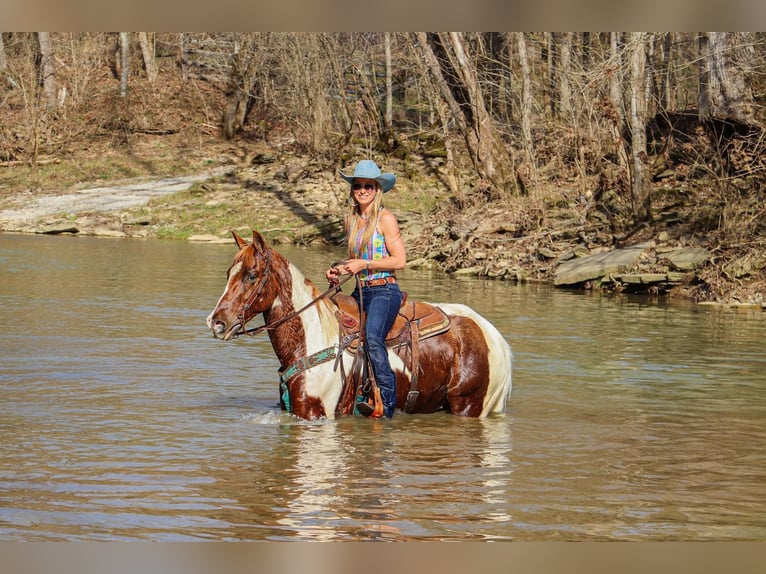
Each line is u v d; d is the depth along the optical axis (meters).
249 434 7.75
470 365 8.47
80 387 9.49
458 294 19.05
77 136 45.22
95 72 51.50
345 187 35.28
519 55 30.78
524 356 12.07
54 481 6.44
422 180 35.19
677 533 5.75
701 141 25.47
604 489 6.56
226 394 9.35
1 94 48.31
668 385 10.39
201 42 54.81
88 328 13.23
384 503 6.12
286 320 8.00
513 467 7.04
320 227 31.09
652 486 6.67
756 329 14.85
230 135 46.22
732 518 6.03
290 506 6.03
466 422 8.38
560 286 21.08
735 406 9.38
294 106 41.47
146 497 6.15
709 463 7.30
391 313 8.14
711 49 25.94
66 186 38.72
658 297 19.39
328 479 6.60
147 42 51.44
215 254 26.05
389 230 8.05
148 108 48.50
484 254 24.34
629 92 25.94
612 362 11.74
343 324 8.23
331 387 8.14
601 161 26.70
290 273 8.02
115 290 17.83
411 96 46.62
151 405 8.77
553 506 6.17
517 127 32.50
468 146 30.27
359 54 41.47
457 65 29.72
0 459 6.93
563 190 28.45
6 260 22.72
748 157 24.05
